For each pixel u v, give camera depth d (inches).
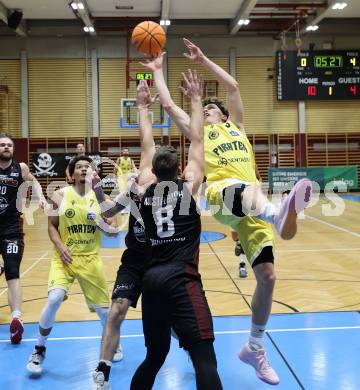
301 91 831.7
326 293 241.0
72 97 828.0
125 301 132.1
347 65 831.1
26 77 821.2
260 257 138.6
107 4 719.7
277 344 170.6
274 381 135.6
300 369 149.9
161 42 141.9
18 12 719.7
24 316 214.1
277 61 827.4
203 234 457.4
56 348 173.0
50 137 826.8
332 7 716.0
